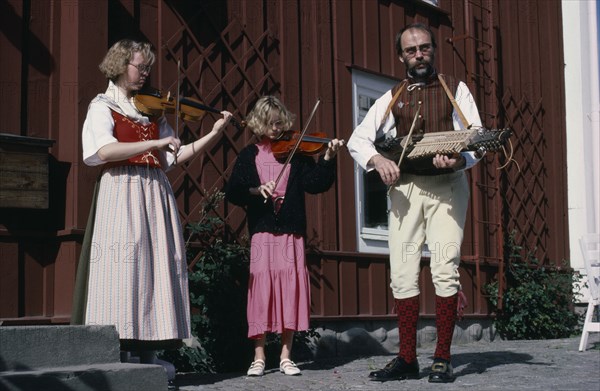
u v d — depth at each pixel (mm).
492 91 10859
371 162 5336
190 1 7148
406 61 5465
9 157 5676
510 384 5176
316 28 8344
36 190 5770
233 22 7523
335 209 8297
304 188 6023
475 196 10422
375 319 8523
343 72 8594
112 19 6465
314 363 7098
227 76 7406
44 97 6055
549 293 11117
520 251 11234
